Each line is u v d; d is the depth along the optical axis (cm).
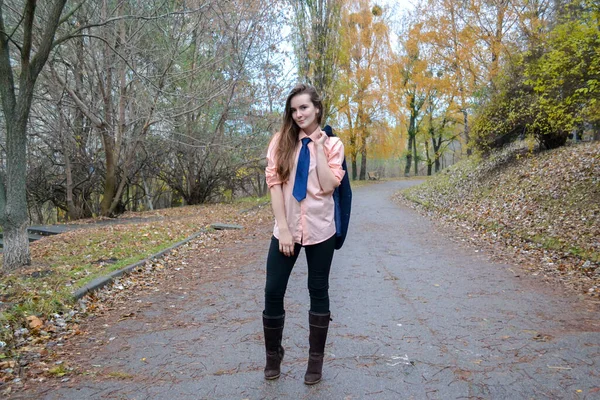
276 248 270
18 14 950
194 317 431
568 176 1020
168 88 1448
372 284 536
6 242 645
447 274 586
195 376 296
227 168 1900
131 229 1013
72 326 410
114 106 1512
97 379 296
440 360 310
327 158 262
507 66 1269
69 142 1652
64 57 1317
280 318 277
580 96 818
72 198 1836
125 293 529
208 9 1187
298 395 264
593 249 635
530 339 348
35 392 278
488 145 1477
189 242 875
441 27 1892
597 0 683
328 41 2292
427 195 1683
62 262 681
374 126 3098
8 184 644
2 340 359
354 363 308
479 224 995
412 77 2986
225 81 1490
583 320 394
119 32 1306
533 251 712
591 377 279
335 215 273
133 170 1817
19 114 643
